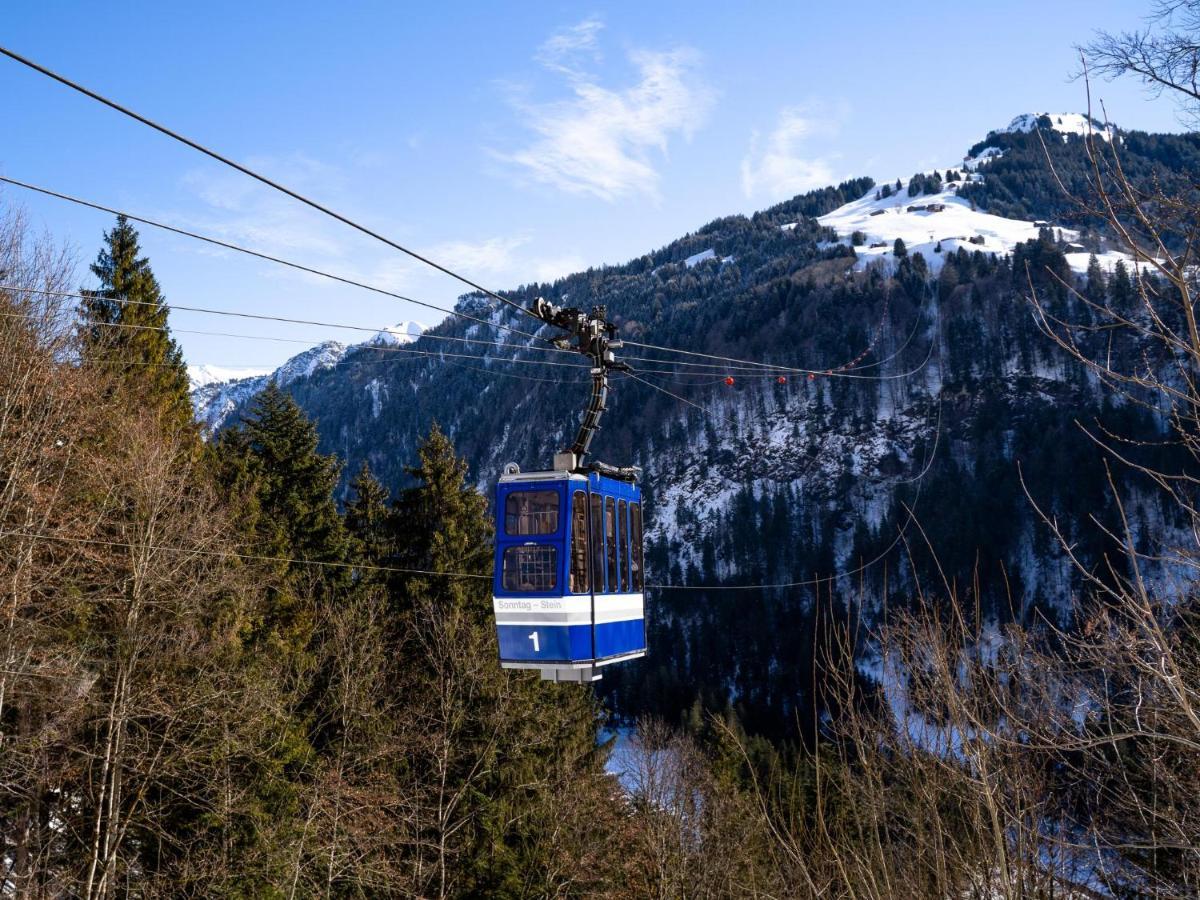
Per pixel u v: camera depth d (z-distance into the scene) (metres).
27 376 26.64
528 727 39.78
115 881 26.28
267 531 44.12
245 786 30.08
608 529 18.33
